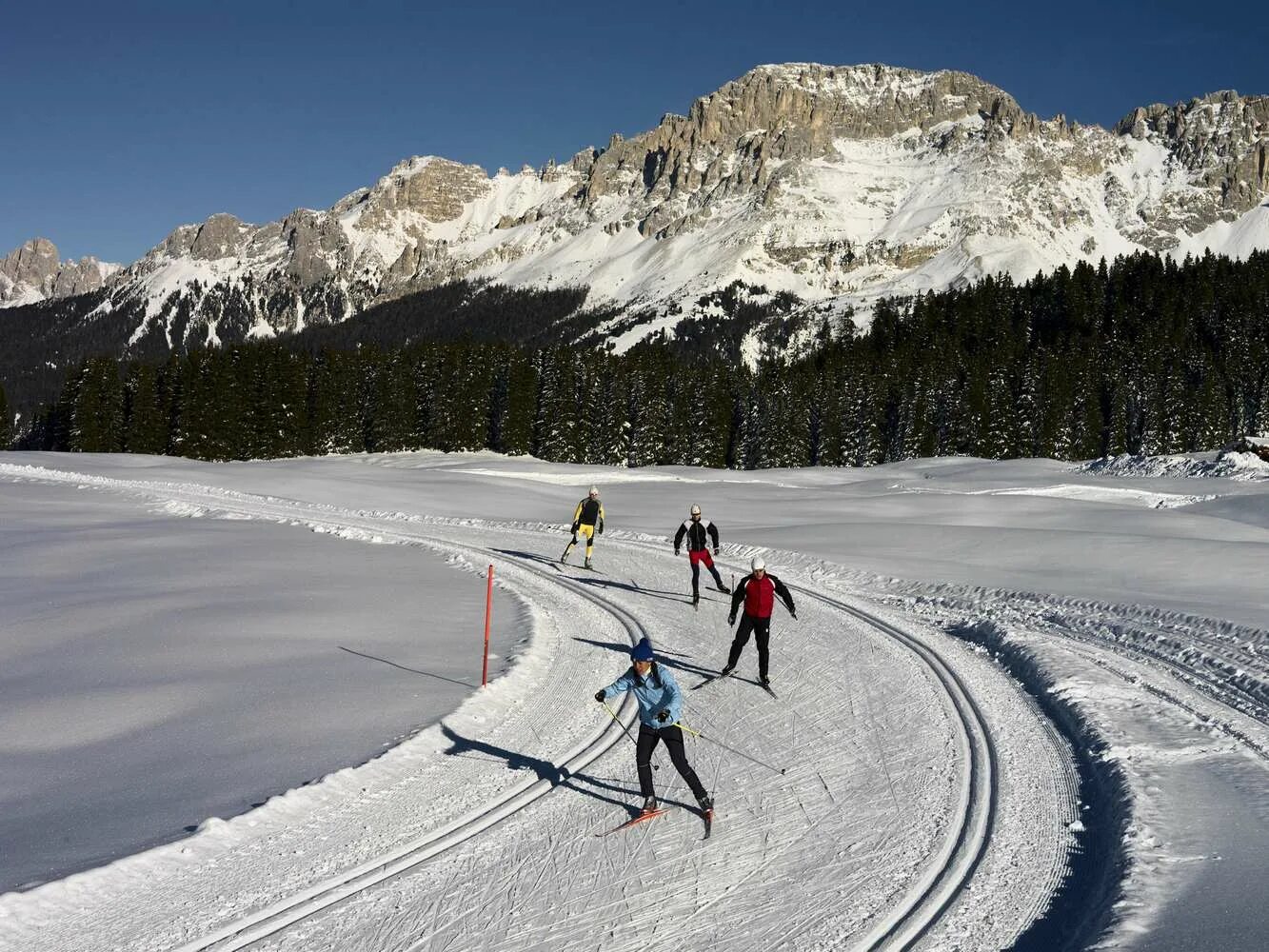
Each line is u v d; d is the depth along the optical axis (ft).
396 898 26.02
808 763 36.60
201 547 87.15
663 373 386.73
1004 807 31.89
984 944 23.53
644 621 62.69
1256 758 35.76
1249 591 71.72
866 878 27.12
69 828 28.84
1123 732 38.34
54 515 110.22
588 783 34.58
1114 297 523.70
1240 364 397.39
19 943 22.98
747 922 24.70
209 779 32.81
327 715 39.68
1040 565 86.17
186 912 24.91
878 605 71.67
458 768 35.19
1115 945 22.07
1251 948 21.71
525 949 23.45
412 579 74.23
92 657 48.85
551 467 226.79
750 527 115.44
